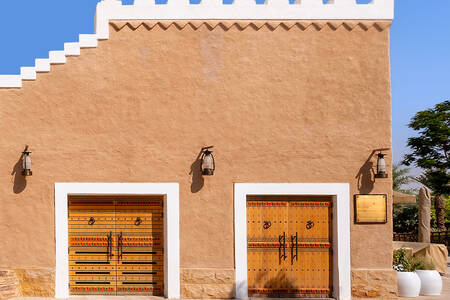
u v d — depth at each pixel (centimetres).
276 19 1224
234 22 1221
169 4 1220
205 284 1200
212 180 1210
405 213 3334
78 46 1212
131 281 1227
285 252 1226
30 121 1207
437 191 3656
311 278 1226
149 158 1209
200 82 1217
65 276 1200
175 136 1212
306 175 1214
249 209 1228
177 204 1206
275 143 1216
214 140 1213
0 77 1204
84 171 1205
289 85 1220
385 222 1210
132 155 1209
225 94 1217
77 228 1228
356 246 1210
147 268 1228
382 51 1227
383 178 1212
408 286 1262
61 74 1211
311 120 1219
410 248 1561
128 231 1231
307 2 1227
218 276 1202
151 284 1227
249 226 1227
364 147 1218
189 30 1222
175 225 1203
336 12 1225
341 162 1216
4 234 1201
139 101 1214
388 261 1209
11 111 1207
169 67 1218
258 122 1216
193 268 1203
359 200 1211
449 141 3681
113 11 1219
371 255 1210
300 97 1220
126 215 1234
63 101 1209
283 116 1219
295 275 1225
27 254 1198
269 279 1222
